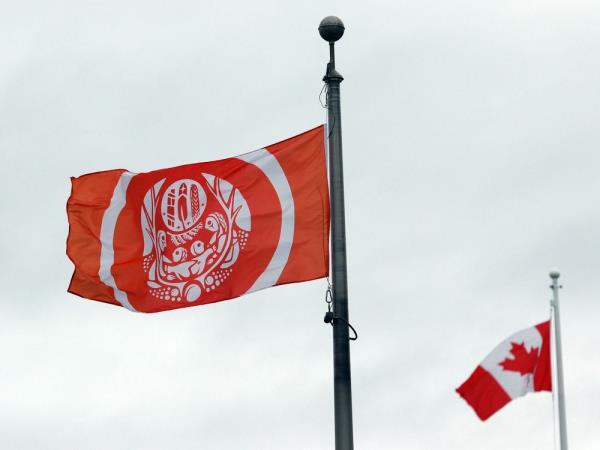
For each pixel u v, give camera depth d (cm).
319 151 2080
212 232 2116
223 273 2106
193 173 2134
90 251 2183
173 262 2133
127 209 2186
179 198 2136
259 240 2086
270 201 2088
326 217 2073
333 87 1856
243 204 2098
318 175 2077
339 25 1864
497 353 2364
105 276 2170
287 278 2069
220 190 2114
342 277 1759
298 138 2084
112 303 2183
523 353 2359
